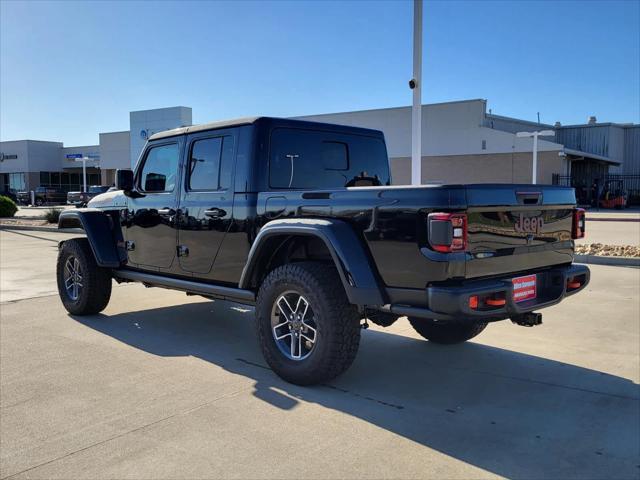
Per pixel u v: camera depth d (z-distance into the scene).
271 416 3.78
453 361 5.00
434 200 3.59
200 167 5.25
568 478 2.99
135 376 4.57
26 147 58.88
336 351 4.09
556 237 4.43
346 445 3.36
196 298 7.89
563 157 36.09
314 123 5.26
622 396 4.14
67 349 5.35
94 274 6.47
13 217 26.95
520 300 4.04
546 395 4.17
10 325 6.30
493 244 3.81
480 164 38.12
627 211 34.22
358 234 4.00
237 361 4.99
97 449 3.31
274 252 4.66
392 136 40.81
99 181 64.19
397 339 5.76
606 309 6.77
